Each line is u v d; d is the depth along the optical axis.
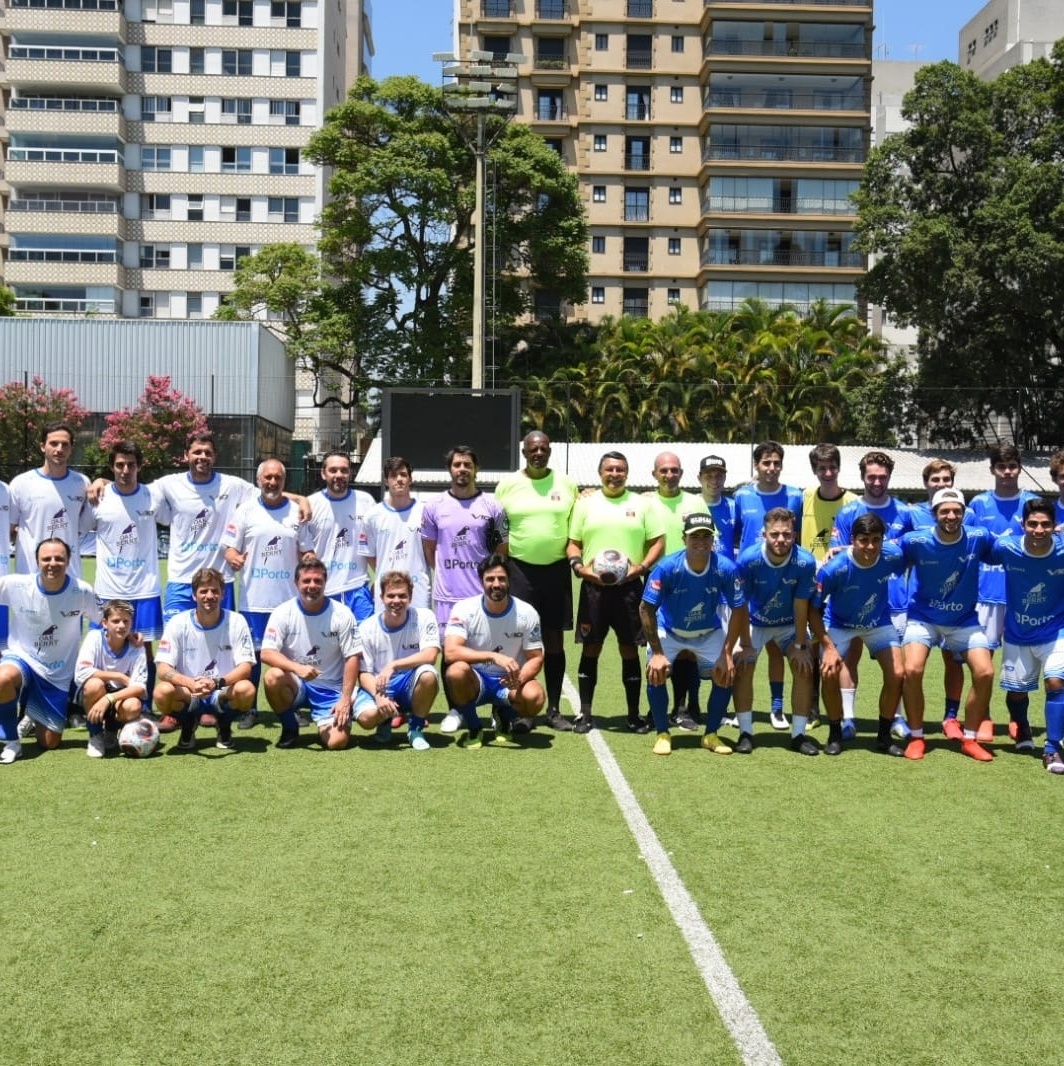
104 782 6.18
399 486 8.08
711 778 6.35
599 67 52.91
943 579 7.08
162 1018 3.45
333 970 3.78
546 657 7.80
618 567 7.39
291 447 41.25
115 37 50.03
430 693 7.08
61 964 3.82
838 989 3.67
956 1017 3.49
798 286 52.03
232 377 34.41
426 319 41.75
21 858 4.88
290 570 7.86
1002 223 32.12
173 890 4.50
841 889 4.56
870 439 38.16
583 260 42.69
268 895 4.45
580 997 3.59
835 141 52.44
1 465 28.25
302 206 51.94
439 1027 3.39
